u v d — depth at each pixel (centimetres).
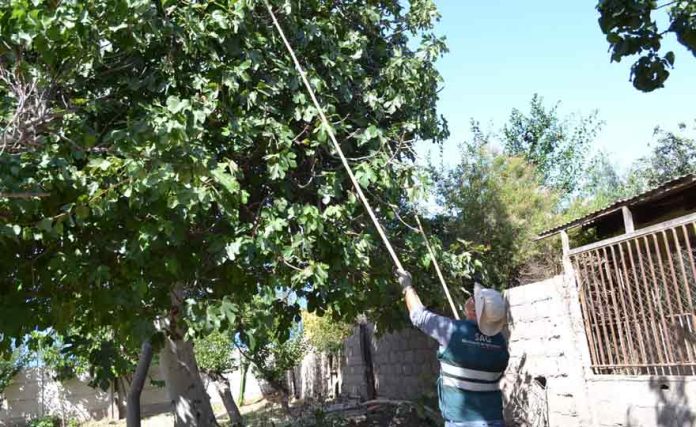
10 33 480
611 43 564
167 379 1001
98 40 547
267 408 1994
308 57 816
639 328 739
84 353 970
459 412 434
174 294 713
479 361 438
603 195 1717
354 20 906
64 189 593
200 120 625
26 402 2164
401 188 831
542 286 936
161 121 573
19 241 604
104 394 2239
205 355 1753
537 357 943
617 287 775
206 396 1013
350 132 844
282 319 794
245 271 720
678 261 705
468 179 1379
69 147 594
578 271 841
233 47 713
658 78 556
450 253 948
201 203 594
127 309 668
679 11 541
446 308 977
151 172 538
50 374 2189
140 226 603
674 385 698
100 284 622
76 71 566
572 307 848
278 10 775
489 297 448
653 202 870
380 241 837
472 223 1295
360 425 1193
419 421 1116
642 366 730
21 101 475
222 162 703
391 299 910
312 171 779
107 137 594
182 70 711
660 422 708
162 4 638
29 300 685
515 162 1424
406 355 1429
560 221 1316
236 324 693
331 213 730
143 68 704
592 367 813
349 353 1816
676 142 1653
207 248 688
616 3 553
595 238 1102
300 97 748
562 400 875
